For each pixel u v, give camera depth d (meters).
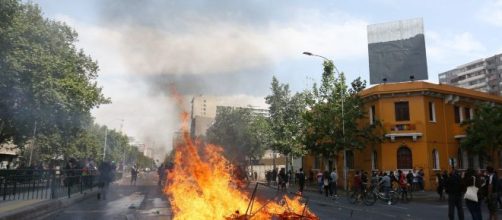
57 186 16.64
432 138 31.17
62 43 30.77
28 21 25.86
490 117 29.25
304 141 33.22
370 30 37.72
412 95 31.50
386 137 31.58
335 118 31.09
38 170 16.08
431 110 32.22
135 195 21.02
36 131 29.98
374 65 37.09
